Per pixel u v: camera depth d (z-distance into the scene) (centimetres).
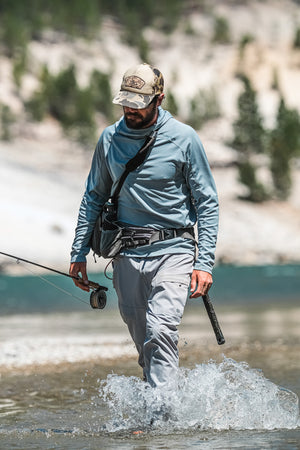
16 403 1117
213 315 937
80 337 2214
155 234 938
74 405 1093
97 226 967
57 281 8269
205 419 905
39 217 14688
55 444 816
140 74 912
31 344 1980
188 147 934
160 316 910
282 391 1066
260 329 2391
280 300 4319
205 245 936
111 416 997
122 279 959
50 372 1467
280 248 15588
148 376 935
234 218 17625
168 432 866
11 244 12875
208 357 1670
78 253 989
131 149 935
